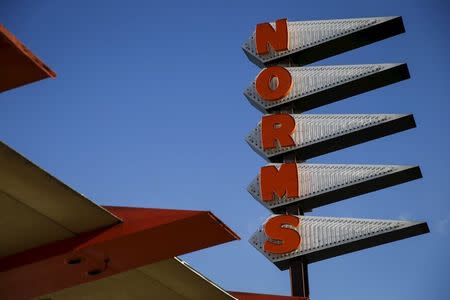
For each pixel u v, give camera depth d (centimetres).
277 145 3991
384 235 3619
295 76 4084
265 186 3884
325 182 3825
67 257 1501
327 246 3691
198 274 1773
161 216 1483
